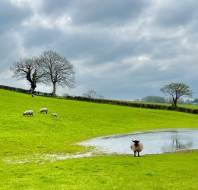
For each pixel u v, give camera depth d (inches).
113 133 3034.0
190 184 1030.4
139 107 5693.9
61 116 3649.1
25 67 6717.5
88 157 1678.2
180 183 1041.5
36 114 3531.0
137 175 1151.0
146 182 1054.4
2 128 2645.2
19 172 1227.2
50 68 6786.4
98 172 1205.1
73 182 1056.8
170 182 1055.6
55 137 2507.4
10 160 1550.2
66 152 1863.9
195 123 4382.4
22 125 2851.9
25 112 3351.4
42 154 1758.1
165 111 5408.5
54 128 2915.8
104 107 5000.0
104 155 1775.3
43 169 1274.6
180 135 2977.4
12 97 4771.2
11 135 2384.4
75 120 3523.6
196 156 1648.6
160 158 1569.9
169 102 7495.1
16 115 3302.2
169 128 3698.3
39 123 3038.9
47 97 5610.2
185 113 5506.9
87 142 2378.2
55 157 1665.8
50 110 3991.1
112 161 1464.1
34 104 4330.7
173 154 1759.4
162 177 1123.3
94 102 5836.6
